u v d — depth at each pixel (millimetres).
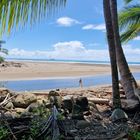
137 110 9734
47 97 11773
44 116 8070
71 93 14367
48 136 6805
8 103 10094
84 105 9609
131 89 11234
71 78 39906
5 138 6723
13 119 7312
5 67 57719
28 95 10430
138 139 6848
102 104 11547
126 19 14680
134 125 8656
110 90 15820
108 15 9867
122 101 10125
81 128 8094
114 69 9930
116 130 8133
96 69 70625
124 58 11539
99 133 7840
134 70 72625
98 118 9273
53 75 45719
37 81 34031
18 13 3607
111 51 9906
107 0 9898
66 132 7230
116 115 9133
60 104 9516
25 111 9281
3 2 3549
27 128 7055
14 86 27109
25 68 61469
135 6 14570
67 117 8797
